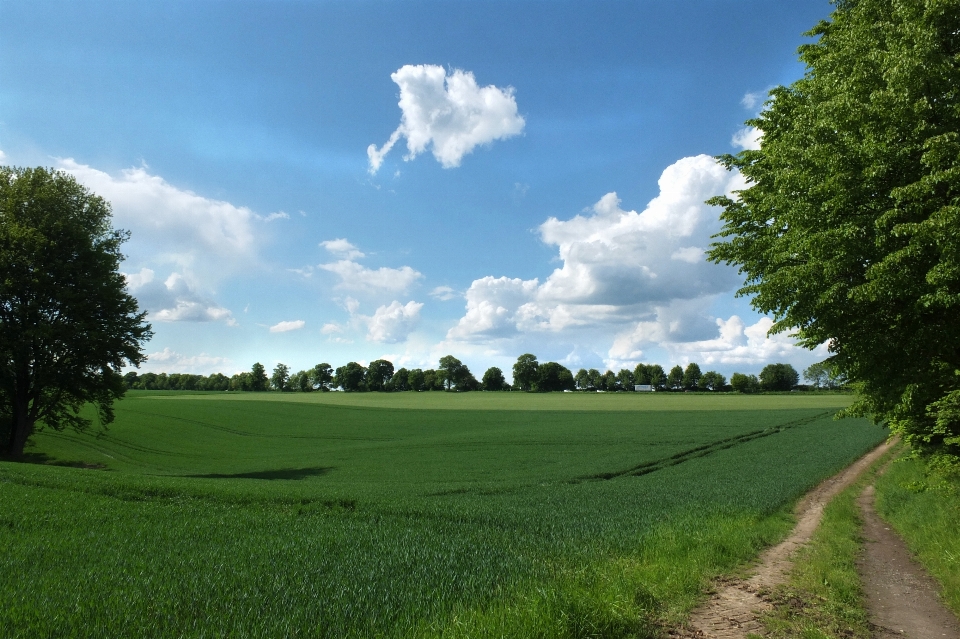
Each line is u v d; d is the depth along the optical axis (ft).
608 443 170.91
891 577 36.11
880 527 53.67
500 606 24.25
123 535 43.39
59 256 122.62
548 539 43.34
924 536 43.04
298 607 25.27
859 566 38.81
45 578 31.30
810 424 225.56
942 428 50.57
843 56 41.68
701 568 34.35
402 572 31.60
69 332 116.26
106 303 124.47
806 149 42.96
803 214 42.11
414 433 219.82
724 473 100.42
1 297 113.39
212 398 364.17
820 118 41.47
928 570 37.04
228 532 44.96
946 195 35.42
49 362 119.75
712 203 60.54
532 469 123.75
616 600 25.34
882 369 44.62
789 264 47.01
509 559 34.65
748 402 390.21
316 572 31.89
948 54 37.63
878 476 93.56
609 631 23.02
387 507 60.49
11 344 111.14
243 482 87.10
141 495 66.39
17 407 122.42
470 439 187.21
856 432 189.78
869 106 37.81
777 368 599.57
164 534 43.96
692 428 212.64
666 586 30.30
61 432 166.30
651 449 153.48
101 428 184.24
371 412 296.71
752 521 51.60
